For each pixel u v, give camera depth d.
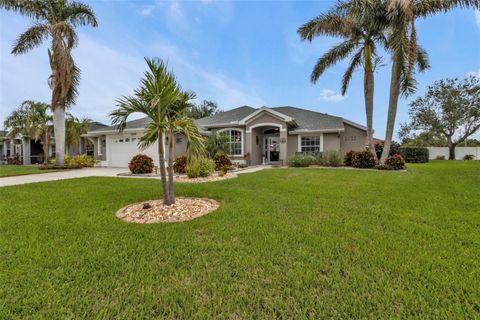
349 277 2.73
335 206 5.68
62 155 16.61
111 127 19.34
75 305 2.30
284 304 2.31
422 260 3.06
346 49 16.03
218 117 22.09
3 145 28.92
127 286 2.60
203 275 2.80
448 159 31.08
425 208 5.41
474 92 27.91
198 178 10.66
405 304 2.28
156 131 5.50
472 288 2.47
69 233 4.05
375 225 4.39
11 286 2.57
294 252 3.35
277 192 7.32
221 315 2.18
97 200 6.44
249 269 2.92
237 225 4.44
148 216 5.07
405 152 23.88
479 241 3.59
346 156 16.27
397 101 13.96
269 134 21.05
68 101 16.69
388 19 13.17
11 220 4.71
